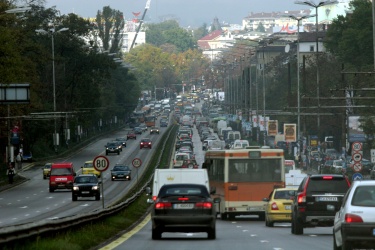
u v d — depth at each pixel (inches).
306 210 2925.7
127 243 2561.5
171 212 2672.2
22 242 1879.9
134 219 4165.8
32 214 4837.6
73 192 6210.6
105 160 4146.2
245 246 2404.0
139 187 6820.9
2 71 6929.1
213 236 2721.5
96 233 2731.3
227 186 4232.3
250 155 4232.3
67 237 2287.2
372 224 1819.6
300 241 2628.0
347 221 1836.9
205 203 2682.1
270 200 3725.4
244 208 4232.3
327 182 2933.1
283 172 4234.7
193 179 3885.3
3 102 5669.3
